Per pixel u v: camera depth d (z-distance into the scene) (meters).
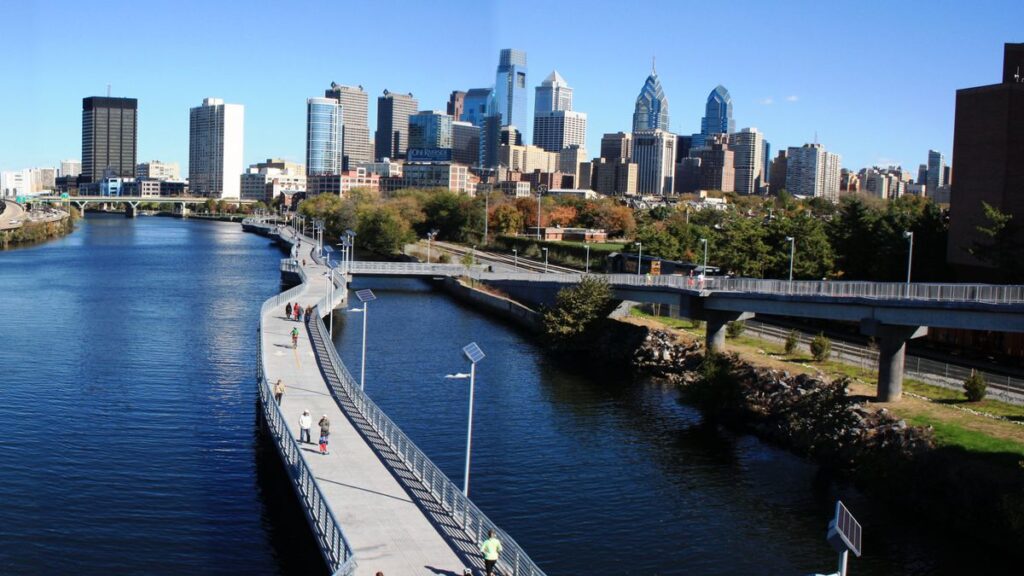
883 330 75.00
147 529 52.47
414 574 41.44
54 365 91.94
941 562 50.75
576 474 63.84
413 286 172.25
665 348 101.88
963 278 111.12
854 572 49.25
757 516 57.00
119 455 64.62
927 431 63.81
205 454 65.50
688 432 75.19
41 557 48.44
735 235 140.88
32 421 71.94
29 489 57.62
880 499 60.34
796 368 84.94
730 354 92.50
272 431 62.91
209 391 83.12
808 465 67.50
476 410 80.00
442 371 95.25
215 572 47.56
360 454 57.84
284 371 80.00
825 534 54.47
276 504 56.72
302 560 49.19
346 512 48.28
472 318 133.25
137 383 85.25
